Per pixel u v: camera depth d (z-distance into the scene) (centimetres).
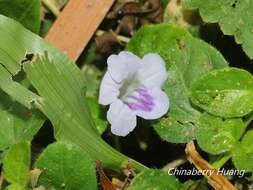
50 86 11
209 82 11
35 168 10
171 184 11
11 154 11
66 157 10
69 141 11
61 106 11
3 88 11
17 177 11
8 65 11
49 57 11
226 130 11
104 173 11
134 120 11
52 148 10
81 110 11
